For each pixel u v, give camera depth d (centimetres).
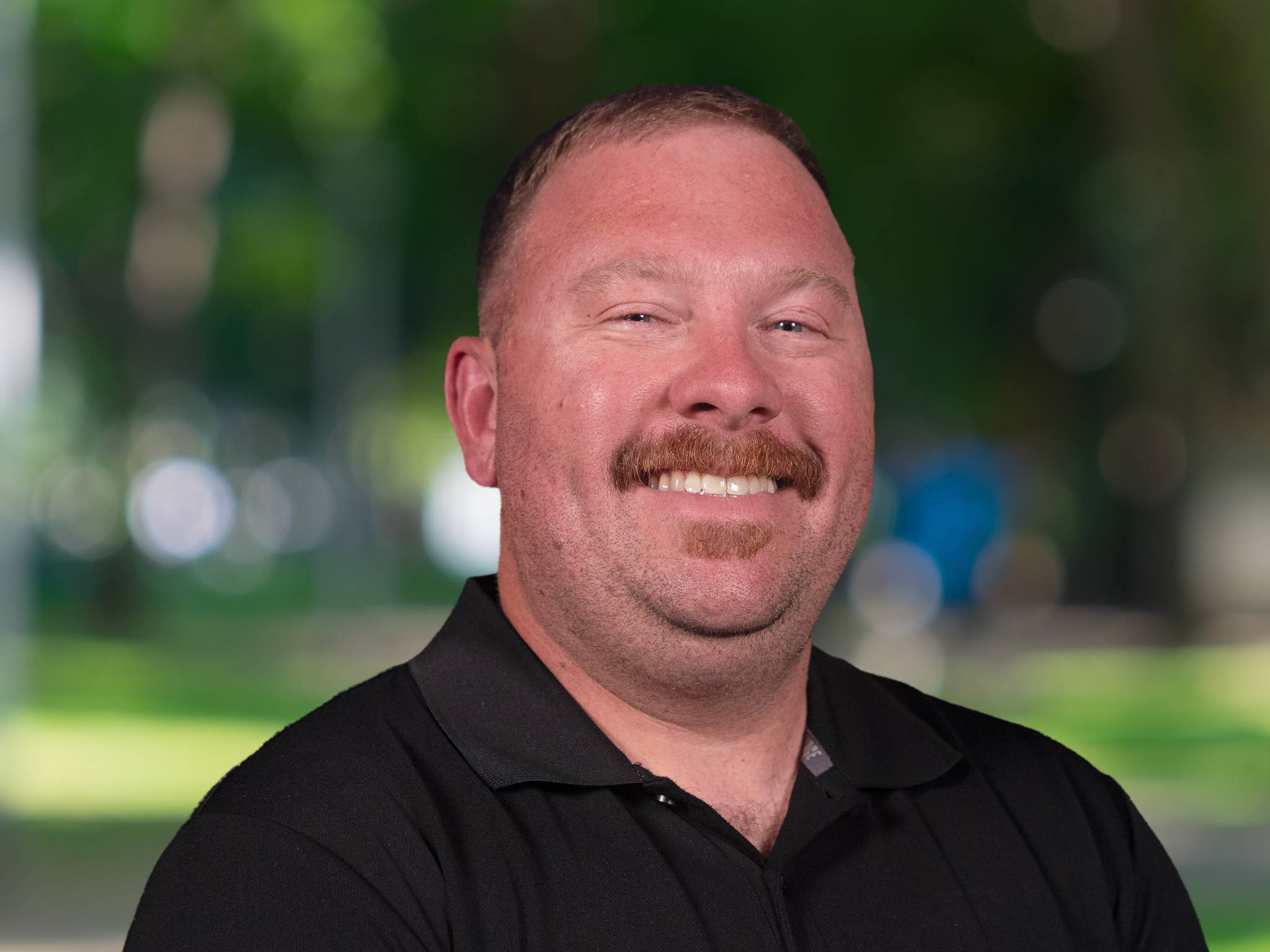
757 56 2781
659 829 239
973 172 3078
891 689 285
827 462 252
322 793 232
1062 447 3556
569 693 254
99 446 3488
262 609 3684
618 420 247
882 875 251
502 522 268
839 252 263
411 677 254
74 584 3809
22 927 836
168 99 3130
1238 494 3331
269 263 4078
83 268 3631
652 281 250
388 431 4866
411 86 3075
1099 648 2634
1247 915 872
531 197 262
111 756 1419
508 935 228
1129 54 2645
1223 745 1513
